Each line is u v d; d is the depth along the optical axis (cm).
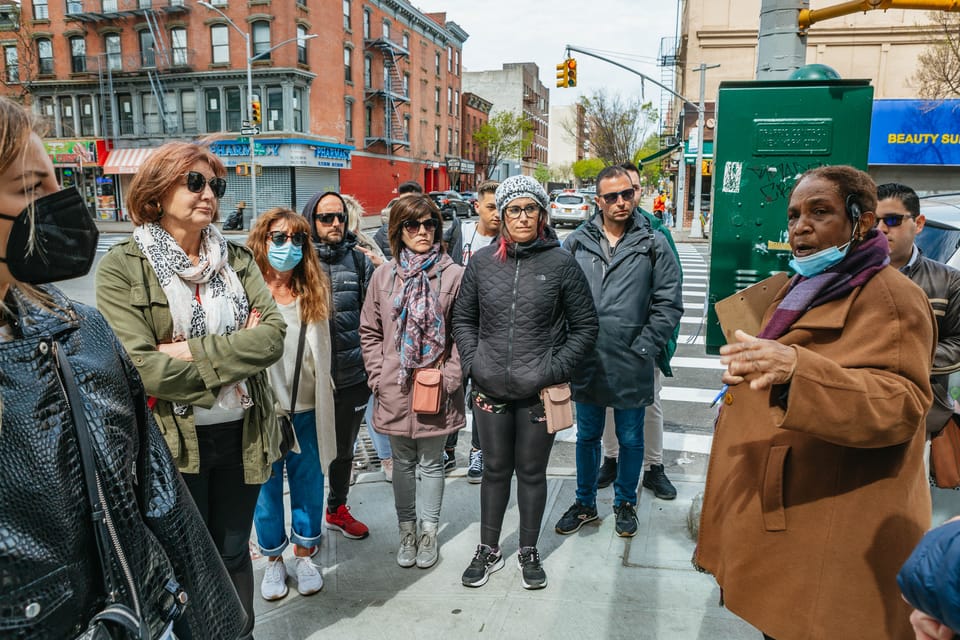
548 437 311
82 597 100
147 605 112
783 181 333
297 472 309
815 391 161
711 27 2884
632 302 347
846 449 176
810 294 181
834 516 176
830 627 174
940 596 111
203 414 231
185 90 3309
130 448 115
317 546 319
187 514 129
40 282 104
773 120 330
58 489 97
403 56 4331
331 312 335
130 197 225
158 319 222
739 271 346
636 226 361
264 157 3250
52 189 107
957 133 2192
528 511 312
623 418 357
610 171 357
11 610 90
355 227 443
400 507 333
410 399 323
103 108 3409
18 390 96
